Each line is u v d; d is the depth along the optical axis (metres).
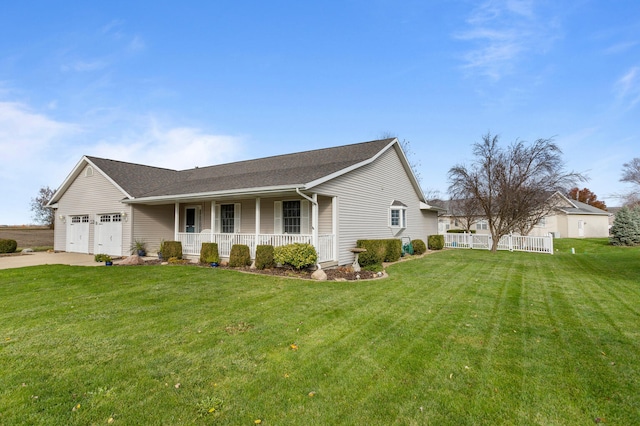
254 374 3.54
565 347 4.32
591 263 13.05
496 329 5.00
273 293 7.25
